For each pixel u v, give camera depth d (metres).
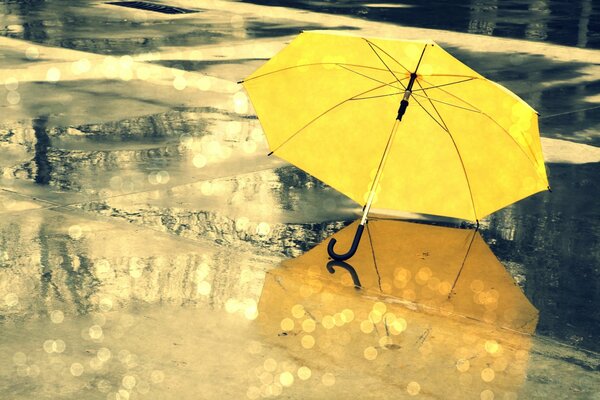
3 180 6.66
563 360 5.34
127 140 7.36
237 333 5.34
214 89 8.52
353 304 5.61
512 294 5.79
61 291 5.57
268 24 11.66
